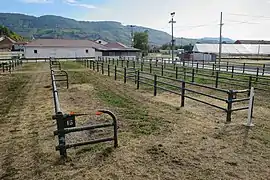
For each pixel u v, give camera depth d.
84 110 6.78
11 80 14.06
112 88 10.87
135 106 7.30
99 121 5.67
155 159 3.71
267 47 60.44
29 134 4.88
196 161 3.66
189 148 4.13
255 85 12.24
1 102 7.95
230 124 5.46
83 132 4.88
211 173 3.31
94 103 7.74
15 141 4.50
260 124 5.48
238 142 4.40
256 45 62.75
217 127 5.24
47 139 4.58
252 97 5.23
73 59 48.22
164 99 8.40
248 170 3.40
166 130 5.04
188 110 6.78
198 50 54.47
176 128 5.17
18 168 3.47
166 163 3.59
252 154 3.91
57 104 3.92
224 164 3.57
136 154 3.88
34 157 3.81
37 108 7.10
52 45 52.91
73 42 57.34
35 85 11.96
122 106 7.31
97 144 4.25
